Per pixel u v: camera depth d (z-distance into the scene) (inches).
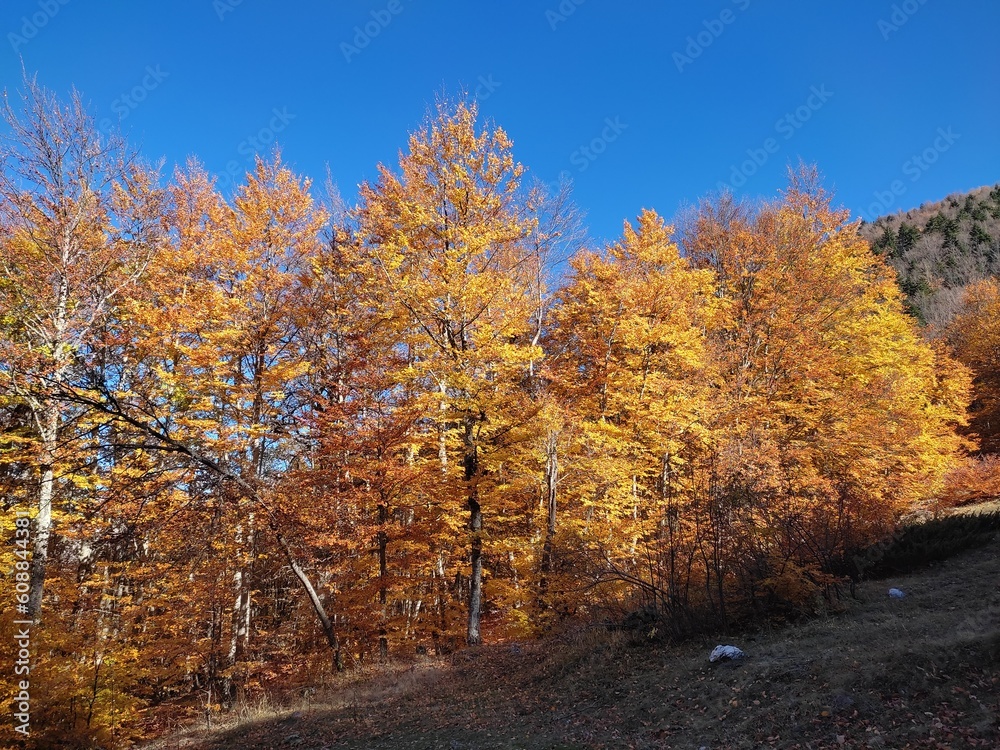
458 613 649.6
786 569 382.3
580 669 396.2
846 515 490.0
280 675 601.3
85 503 527.8
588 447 641.6
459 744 317.1
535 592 554.9
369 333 666.2
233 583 559.2
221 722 486.3
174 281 628.1
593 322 780.6
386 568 597.9
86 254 532.7
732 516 411.5
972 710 209.2
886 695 237.9
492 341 585.6
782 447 716.0
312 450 613.3
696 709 283.0
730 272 1040.8
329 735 389.4
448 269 573.3
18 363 448.8
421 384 686.5
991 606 311.6
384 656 588.4
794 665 289.6
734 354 888.9
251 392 615.5
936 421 1044.5
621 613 463.2
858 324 968.3
